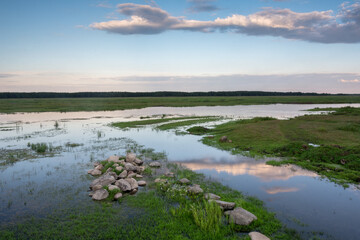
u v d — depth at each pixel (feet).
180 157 55.21
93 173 42.52
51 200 32.30
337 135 69.72
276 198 33.01
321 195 33.88
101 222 26.89
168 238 24.08
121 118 144.46
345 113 123.75
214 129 94.73
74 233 24.79
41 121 128.26
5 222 26.81
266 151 58.59
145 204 31.07
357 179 38.91
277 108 228.63
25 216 28.14
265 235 24.39
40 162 50.52
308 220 27.25
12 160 51.83
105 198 32.81
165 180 39.01
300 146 57.41
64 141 73.82
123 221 27.20
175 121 122.72
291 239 23.73
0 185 37.45
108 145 68.28
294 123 92.53
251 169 45.80
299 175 42.19
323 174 42.34
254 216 26.78
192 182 39.06
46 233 24.72
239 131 83.30
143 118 141.49
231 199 32.01
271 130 81.46
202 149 63.21
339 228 25.63
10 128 101.55
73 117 150.20
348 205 30.86
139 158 54.49
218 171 44.83
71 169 45.78
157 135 85.15
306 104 292.81
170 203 31.96
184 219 27.48
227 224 26.63
